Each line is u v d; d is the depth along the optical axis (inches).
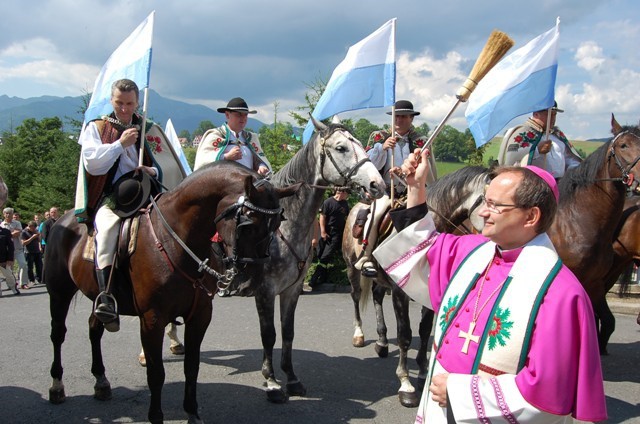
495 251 78.8
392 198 189.6
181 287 144.3
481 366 71.8
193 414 156.2
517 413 66.6
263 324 185.8
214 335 275.1
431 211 189.5
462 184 183.8
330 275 412.5
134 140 158.4
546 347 66.6
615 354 244.2
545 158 224.1
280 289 186.5
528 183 73.7
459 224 185.8
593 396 65.7
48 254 179.6
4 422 166.9
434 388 73.2
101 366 185.5
